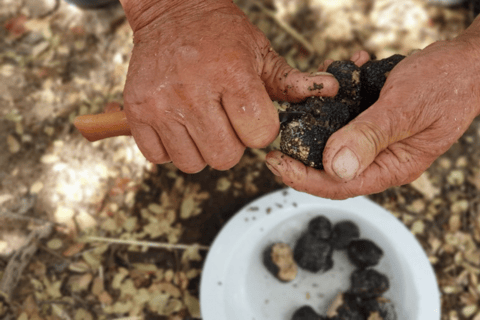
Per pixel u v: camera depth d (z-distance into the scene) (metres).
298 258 1.85
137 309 2.02
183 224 2.22
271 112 0.89
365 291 1.72
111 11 2.75
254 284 1.82
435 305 1.61
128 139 2.37
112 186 2.29
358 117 0.89
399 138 0.92
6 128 2.38
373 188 1.04
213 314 1.63
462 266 2.15
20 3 2.73
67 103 2.48
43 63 2.59
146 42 0.96
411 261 1.69
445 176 2.36
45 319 1.96
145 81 0.90
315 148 0.95
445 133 0.96
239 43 0.92
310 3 2.88
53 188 2.27
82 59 2.62
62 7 2.73
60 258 2.11
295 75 1.01
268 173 2.34
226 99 0.88
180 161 0.98
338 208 1.84
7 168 2.29
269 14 2.82
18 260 2.06
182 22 0.95
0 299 1.98
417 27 2.80
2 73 2.52
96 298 2.03
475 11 2.79
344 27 2.81
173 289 2.07
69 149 2.36
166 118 0.91
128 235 2.19
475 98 0.98
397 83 0.93
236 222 1.80
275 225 1.84
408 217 2.25
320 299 1.85
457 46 0.98
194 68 0.88
